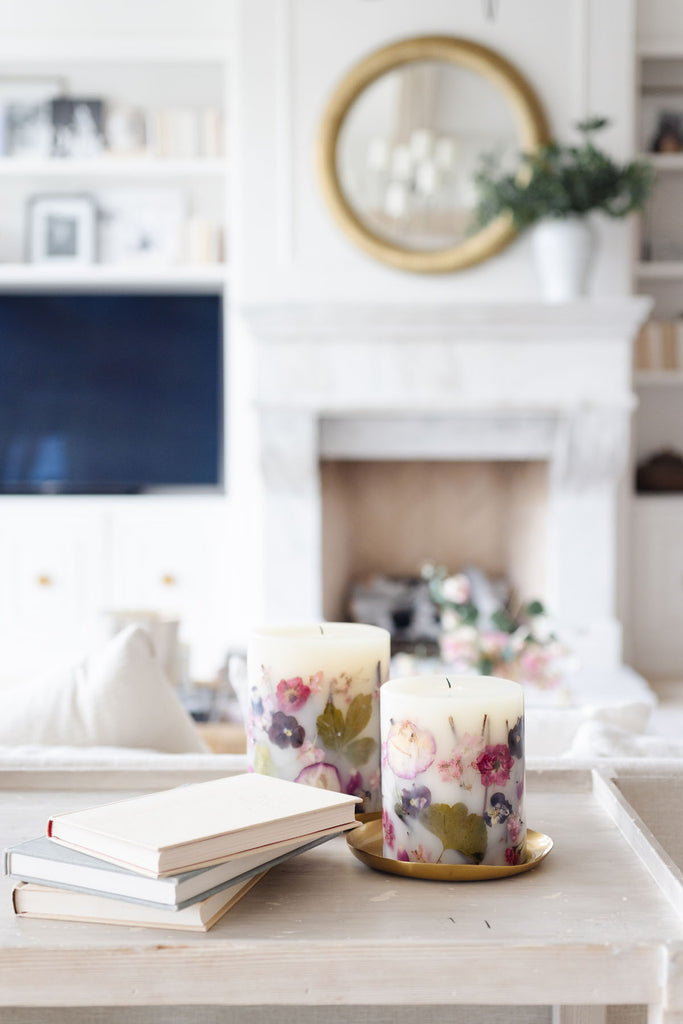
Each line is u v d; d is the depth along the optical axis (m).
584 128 3.69
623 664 4.35
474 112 3.94
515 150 3.93
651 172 3.73
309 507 3.99
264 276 3.97
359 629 0.89
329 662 0.81
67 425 4.88
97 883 0.63
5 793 0.91
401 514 4.72
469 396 3.87
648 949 0.59
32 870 0.64
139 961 0.59
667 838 0.90
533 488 4.36
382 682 0.84
